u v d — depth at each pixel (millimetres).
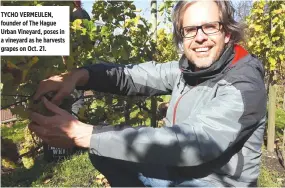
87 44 2340
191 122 1544
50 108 1591
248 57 1761
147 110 3465
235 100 1562
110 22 2996
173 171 1953
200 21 1763
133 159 1500
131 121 3268
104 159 2051
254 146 1713
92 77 2084
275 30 5027
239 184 1739
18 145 2064
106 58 2877
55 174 4207
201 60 1772
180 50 2025
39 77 1697
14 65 1503
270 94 5277
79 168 4352
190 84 1886
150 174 2014
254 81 1637
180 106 1860
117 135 1486
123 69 2258
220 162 1734
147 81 2285
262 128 1720
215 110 1547
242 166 1714
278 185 4020
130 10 3146
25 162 2053
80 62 2387
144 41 3643
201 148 1486
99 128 1521
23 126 2064
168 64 2369
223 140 1510
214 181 1778
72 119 1533
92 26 2350
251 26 5250
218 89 1696
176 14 1893
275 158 5039
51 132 1513
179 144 1480
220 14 1765
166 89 2334
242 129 1545
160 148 1481
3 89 1564
